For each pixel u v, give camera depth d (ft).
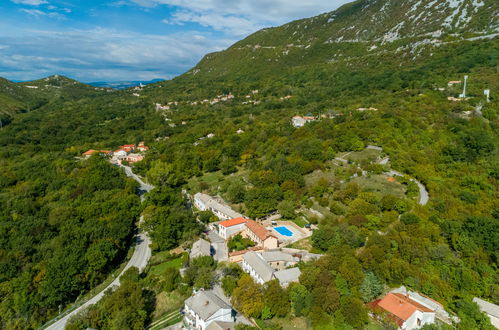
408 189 345.72
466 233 279.90
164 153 640.17
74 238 315.58
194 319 224.12
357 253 271.28
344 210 331.57
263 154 546.67
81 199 423.23
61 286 255.70
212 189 471.21
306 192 378.12
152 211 372.79
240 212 383.65
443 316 221.25
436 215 304.50
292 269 257.34
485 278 241.96
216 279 264.52
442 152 423.23
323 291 228.22
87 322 220.43
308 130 559.79
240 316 227.61
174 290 264.11
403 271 243.81
